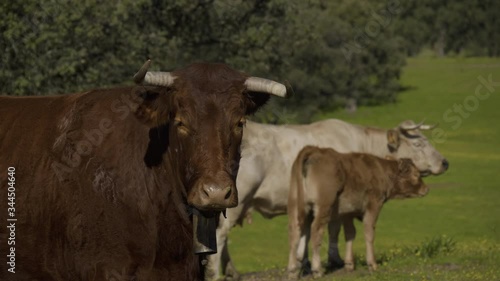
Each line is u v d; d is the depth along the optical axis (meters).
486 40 99.94
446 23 96.31
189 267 6.52
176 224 6.45
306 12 27.75
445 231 32.00
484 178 50.78
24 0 19.22
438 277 13.94
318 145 18.03
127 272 6.47
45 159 6.75
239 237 33.34
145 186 6.50
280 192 16.89
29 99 7.24
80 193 6.54
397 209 39.75
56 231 6.59
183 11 24.30
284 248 30.16
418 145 19.67
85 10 21.14
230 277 16.25
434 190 46.50
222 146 5.99
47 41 20.02
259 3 25.77
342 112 79.62
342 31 46.03
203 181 5.84
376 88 82.38
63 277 6.65
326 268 17.47
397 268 16.45
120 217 6.48
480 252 18.45
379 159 17.38
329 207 16.23
